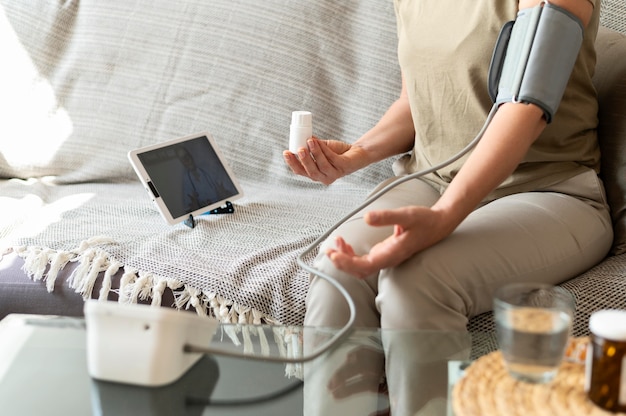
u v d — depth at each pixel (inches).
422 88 51.9
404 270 41.3
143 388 35.6
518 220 45.6
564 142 50.1
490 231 44.1
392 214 38.5
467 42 49.0
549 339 30.1
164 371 35.4
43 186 69.6
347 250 39.2
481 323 44.4
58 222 58.4
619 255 50.9
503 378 31.4
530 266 44.3
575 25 43.1
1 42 71.7
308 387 36.4
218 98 68.8
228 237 56.0
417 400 35.9
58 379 36.1
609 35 56.7
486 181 41.7
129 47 70.7
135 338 35.4
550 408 29.4
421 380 36.2
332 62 67.0
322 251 46.3
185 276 50.9
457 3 50.5
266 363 36.8
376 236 46.2
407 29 53.2
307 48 67.4
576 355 32.9
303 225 58.1
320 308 43.7
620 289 45.4
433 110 51.9
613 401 29.0
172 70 69.8
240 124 68.4
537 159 49.3
